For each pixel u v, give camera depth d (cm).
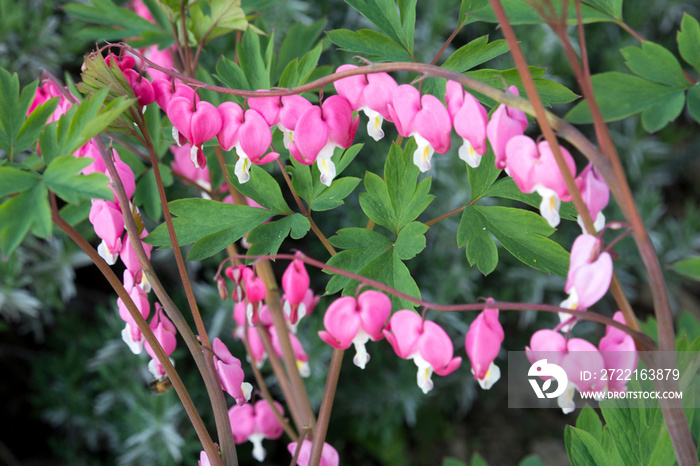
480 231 57
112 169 53
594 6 55
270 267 63
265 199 57
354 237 56
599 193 49
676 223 148
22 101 53
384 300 52
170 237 54
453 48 124
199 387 113
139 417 105
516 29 126
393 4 58
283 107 53
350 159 58
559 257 56
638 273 145
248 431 64
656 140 154
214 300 110
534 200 57
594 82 53
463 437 137
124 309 55
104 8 68
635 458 56
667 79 54
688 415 54
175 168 68
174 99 53
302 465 58
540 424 141
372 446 133
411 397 123
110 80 52
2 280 96
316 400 113
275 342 65
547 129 48
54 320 122
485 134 51
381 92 53
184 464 114
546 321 134
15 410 124
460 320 122
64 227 52
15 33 101
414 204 56
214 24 63
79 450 120
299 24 70
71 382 113
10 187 49
